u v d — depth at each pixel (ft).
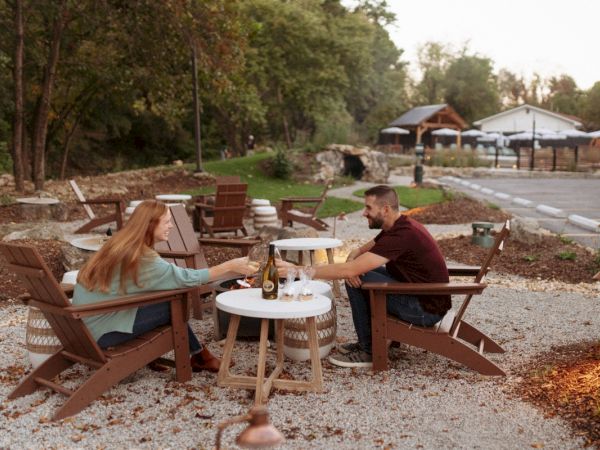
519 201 64.03
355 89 152.46
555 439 12.25
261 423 7.11
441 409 13.82
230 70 67.67
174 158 160.35
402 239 15.78
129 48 67.15
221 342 18.67
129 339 14.76
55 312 13.46
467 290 15.34
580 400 13.51
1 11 58.75
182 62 72.79
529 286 27.04
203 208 40.47
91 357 14.38
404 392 14.79
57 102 88.33
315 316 15.79
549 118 205.36
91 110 95.81
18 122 58.13
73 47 71.46
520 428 12.77
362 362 16.60
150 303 14.37
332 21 127.75
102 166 142.41
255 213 42.78
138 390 14.82
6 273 26.99
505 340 19.07
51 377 15.01
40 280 13.24
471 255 33.78
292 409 13.83
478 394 14.65
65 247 28.78
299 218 44.98
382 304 15.94
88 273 14.15
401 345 18.35
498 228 45.83
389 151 169.17
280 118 135.44
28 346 15.87
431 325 16.20
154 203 14.67
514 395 14.52
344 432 12.70
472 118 251.19
